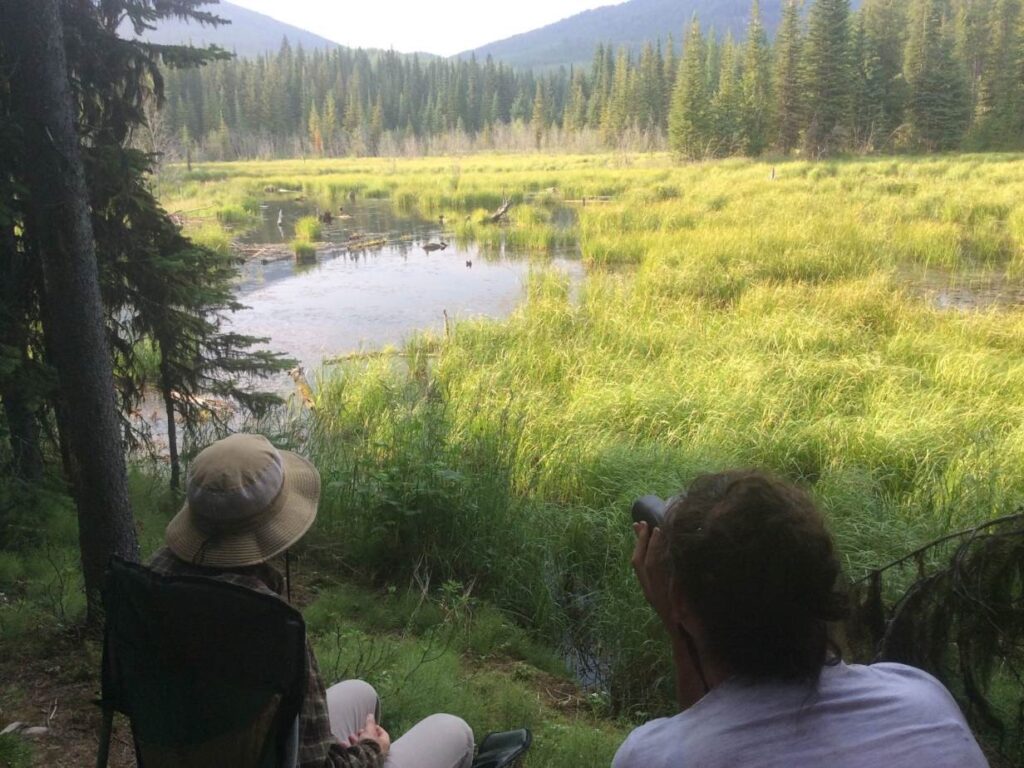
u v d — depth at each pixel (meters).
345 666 4.22
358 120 123.44
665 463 7.70
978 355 10.73
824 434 8.32
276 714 1.81
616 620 5.41
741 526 1.22
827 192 31.95
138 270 6.19
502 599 5.87
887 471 7.83
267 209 39.59
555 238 26.36
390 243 27.53
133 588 1.83
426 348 13.16
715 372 10.32
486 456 7.16
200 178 59.44
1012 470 7.32
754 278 16.41
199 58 6.14
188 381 6.96
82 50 5.62
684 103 67.56
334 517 6.47
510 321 13.80
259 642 1.78
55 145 3.85
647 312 13.93
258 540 1.95
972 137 66.94
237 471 1.94
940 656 2.63
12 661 4.09
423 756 2.49
